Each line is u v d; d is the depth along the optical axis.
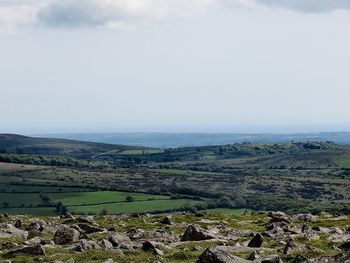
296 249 48.50
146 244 50.72
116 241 53.34
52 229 68.06
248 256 45.38
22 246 52.12
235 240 61.97
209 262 38.53
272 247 53.94
